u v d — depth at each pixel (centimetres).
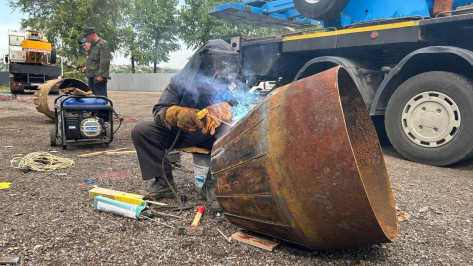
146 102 1720
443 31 494
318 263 207
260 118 209
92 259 207
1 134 674
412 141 487
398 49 545
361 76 531
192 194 328
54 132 550
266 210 205
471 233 253
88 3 3550
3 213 275
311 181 183
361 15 598
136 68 4250
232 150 221
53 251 215
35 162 421
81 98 542
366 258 214
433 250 226
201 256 213
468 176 416
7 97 1709
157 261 207
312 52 628
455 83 440
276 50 646
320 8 595
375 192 256
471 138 432
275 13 823
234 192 220
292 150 188
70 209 286
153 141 296
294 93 198
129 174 400
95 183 362
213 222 265
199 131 299
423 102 473
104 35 3656
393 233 216
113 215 275
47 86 796
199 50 264
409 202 318
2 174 391
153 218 270
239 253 218
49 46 1978
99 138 567
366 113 263
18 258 203
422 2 515
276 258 212
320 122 181
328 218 187
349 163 173
